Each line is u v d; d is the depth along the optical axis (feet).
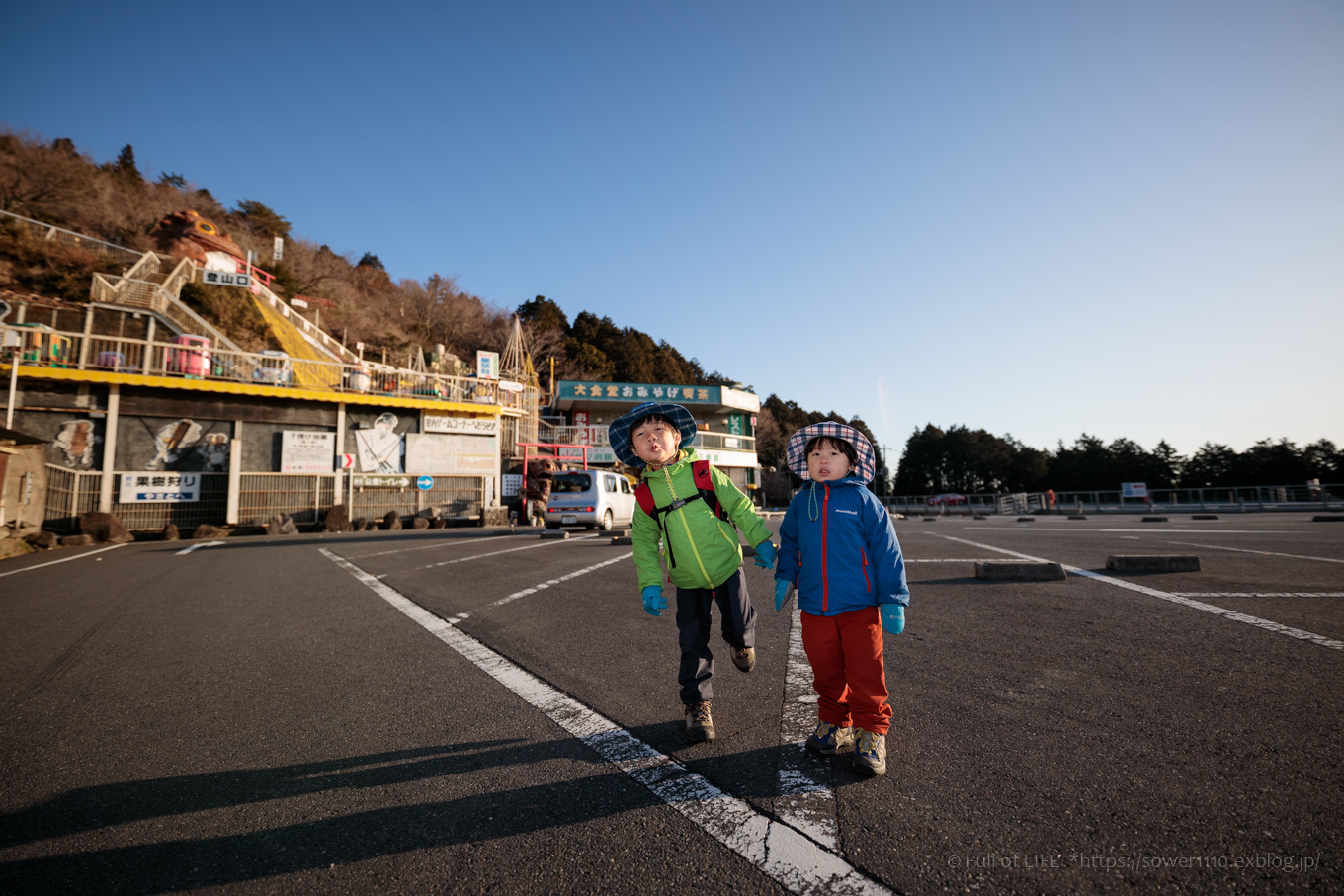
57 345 50.21
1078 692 8.63
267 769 6.98
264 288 94.48
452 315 143.43
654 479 8.34
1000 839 5.07
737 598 8.16
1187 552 22.63
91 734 8.11
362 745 7.60
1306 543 24.86
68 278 74.79
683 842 5.25
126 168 144.05
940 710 8.12
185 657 11.91
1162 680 8.96
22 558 33.04
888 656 10.65
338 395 59.00
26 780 6.75
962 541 30.04
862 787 6.11
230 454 54.24
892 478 216.13
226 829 5.68
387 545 36.01
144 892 4.72
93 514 44.96
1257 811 5.32
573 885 4.69
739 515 8.12
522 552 29.78
